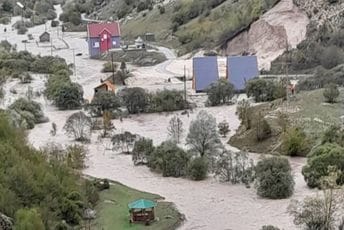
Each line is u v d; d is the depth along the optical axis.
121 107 98.62
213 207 55.78
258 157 69.56
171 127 81.56
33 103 95.44
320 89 90.50
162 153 67.06
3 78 124.31
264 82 97.69
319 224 48.88
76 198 52.41
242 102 91.62
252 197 57.97
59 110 101.44
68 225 49.12
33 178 51.09
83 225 50.72
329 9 126.19
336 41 118.75
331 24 123.44
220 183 62.50
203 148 68.00
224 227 51.19
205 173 64.00
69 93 102.19
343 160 59.12
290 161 67.75
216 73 108.56
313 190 58.47
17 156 52.72
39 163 54.53
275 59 123.75
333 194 50.25
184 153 66.62
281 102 86.12
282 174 57.78
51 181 51.66
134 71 129.88
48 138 82.25
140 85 116.00
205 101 101.06
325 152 60.44
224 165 63.00
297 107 81.94
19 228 43.12
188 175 64.44
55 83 107.81
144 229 50.47
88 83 123.50
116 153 74.62
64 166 57.53
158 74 126.69
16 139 57.41
